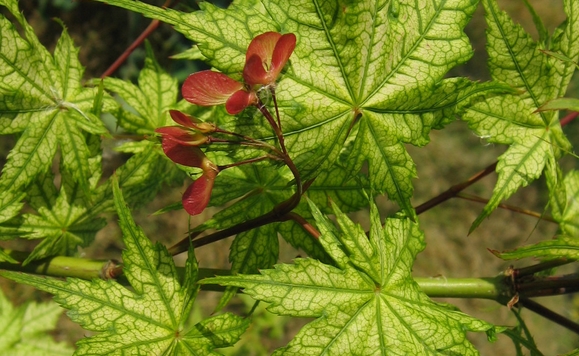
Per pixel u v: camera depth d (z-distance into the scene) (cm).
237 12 22
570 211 28
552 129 27
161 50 64
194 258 24
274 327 67
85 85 30
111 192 29
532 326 91
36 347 43
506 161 26
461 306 91
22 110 26
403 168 23
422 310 23
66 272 27
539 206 100
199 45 21
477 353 22
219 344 23
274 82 21
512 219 100
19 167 26
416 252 24
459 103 23
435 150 99
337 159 24
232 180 26
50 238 28
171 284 24
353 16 22
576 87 92
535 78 26
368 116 23
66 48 28
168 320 24
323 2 22
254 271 26
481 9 100
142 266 24
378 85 23
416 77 23
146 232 81
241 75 22
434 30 23
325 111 23
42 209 28
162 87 32
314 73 23
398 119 23
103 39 81
